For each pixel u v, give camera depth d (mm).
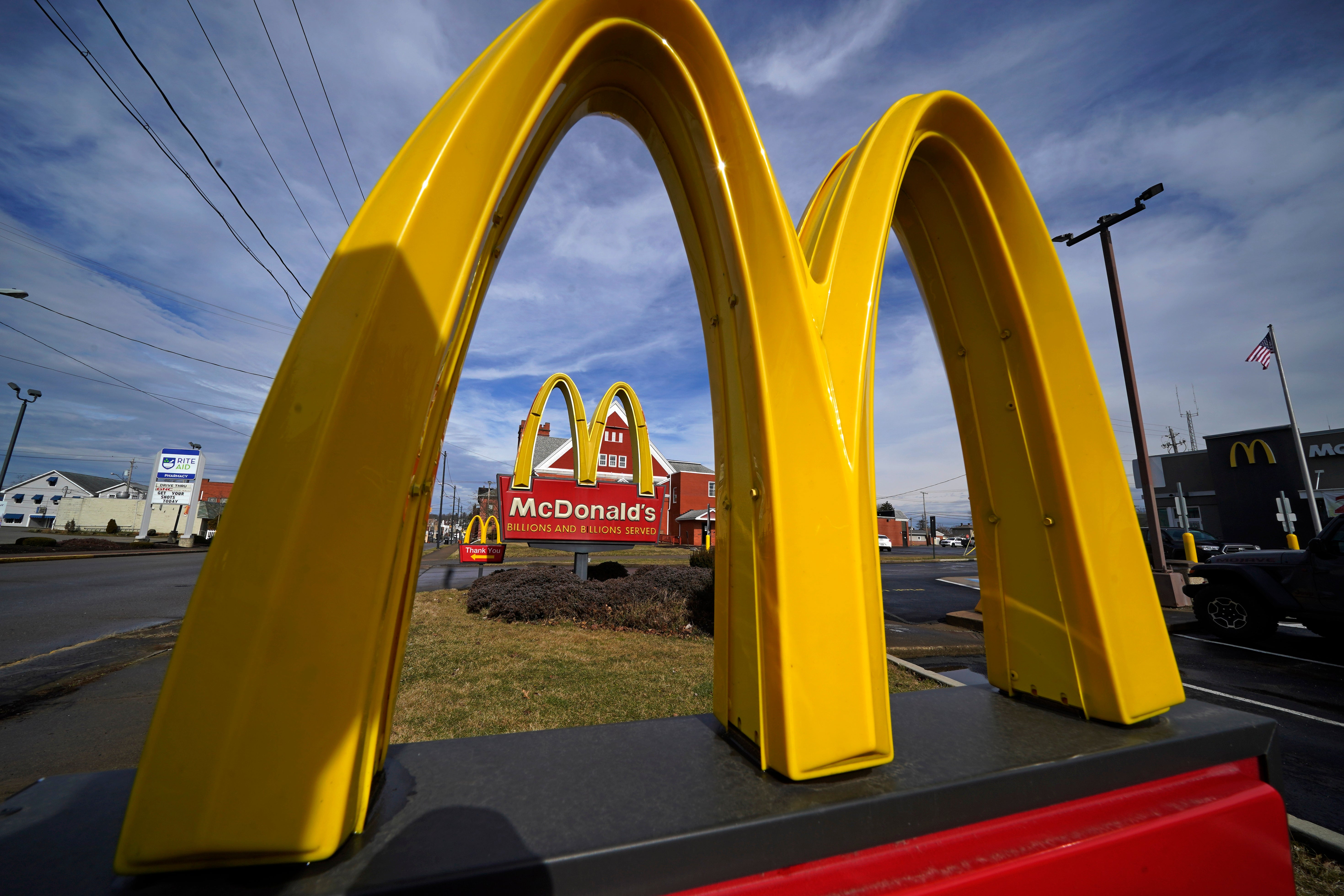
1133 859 1244
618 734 1445
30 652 6027
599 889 863
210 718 837
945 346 2156
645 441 11891
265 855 826
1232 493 25000
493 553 14352
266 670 853
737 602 1440
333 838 850
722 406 1607
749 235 1401
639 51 1405
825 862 1012
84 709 4148
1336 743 3752
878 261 1574
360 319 938
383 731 1181
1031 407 1861
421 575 16578
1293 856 2338
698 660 5363
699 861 926
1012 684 1902
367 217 996
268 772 842
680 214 1735
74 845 909
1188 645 7090
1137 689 1622
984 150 1885
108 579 13086
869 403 1518
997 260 1911
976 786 1178
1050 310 1862
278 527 883
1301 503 22938
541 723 3523
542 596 7930
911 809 1100
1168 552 18016
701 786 1135
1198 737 1481
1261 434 24281
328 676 888
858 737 1222
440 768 1215
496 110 1083
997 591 1979
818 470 1305
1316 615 6516
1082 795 1295
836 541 1292
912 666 5309
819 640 1239
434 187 1010
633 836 918
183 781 820
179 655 843
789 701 1183
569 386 11273
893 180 1639
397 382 958
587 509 11109
